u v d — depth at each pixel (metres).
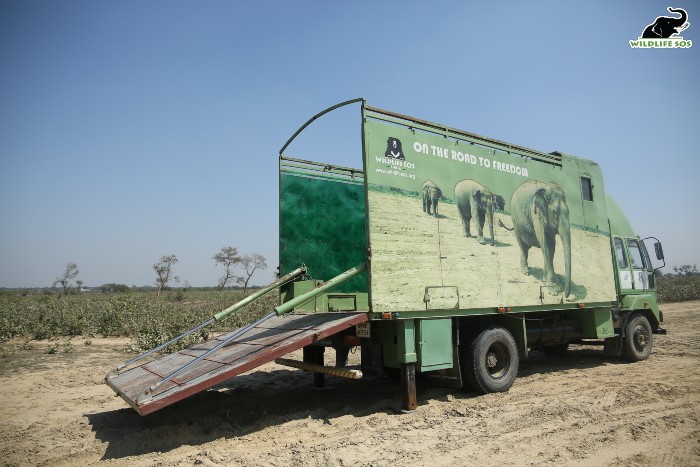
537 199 7.86
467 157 6.82
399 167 5.93
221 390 7.39
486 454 4.25
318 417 5.64
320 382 7.58
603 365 9.21
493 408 5.83
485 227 6.86
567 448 4.36
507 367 6.94
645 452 4.25
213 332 15.55
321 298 7.73
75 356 10.88
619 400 6.09
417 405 6.09
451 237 6.38
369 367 6.25
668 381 7.25
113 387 5.62
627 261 10.04
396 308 5.65
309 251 7.87
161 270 46.31
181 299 35.72
